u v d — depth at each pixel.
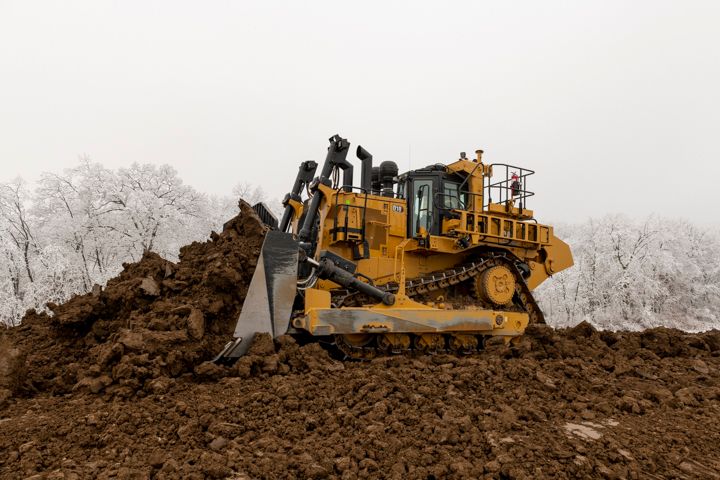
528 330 8.37
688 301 29.88
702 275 30.48
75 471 3.51
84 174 19.09
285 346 6.11
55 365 5.90
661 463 4.04
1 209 18.41
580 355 7.92
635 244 26.03
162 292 6.64
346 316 6.77
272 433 4.31
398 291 7.70
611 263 25.81
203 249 7.64
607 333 9.23
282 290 6.36
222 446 4.07
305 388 5.22
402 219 8.98
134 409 4.58
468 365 6.52
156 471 3.62
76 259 18.45
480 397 5.43
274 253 6.36
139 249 18.80
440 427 4.42
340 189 8.16
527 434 4.50
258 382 5.48
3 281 17.70
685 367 7.60
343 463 3.75
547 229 10.10
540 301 26.66
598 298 26.06
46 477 3.39
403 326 7.25
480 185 9.53
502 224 9.30
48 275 17.38
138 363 5.24
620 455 4.10
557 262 10.80
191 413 4.56
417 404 5.05
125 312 6.46
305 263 7.09
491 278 9.15
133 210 18.52
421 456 3.96
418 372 6.00
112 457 3.79
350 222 8.27
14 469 3.58
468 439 4.30
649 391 5.92
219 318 6.41
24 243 18.84
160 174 20.25
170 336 5.68
